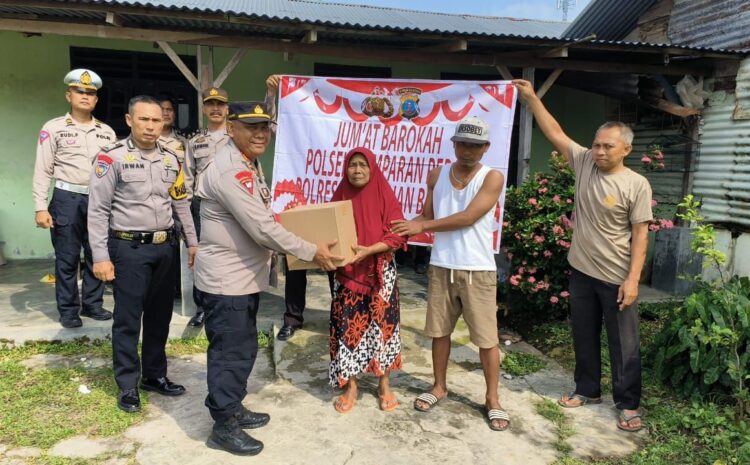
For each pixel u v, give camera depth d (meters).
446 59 5.48
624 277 3.12
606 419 3.29
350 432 3.04
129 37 4.91
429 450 2.89
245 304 2.81
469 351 4.17
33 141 6.50
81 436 2.97
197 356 4.12
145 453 2.81
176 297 5.16
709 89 5.95
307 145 4.39
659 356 3.66
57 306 4.36
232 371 2.82
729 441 2.94
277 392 3.52
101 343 4.27
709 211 5.95
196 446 2.89
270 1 7.50
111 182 3.00
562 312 4.88
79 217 4.15
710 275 5.77
